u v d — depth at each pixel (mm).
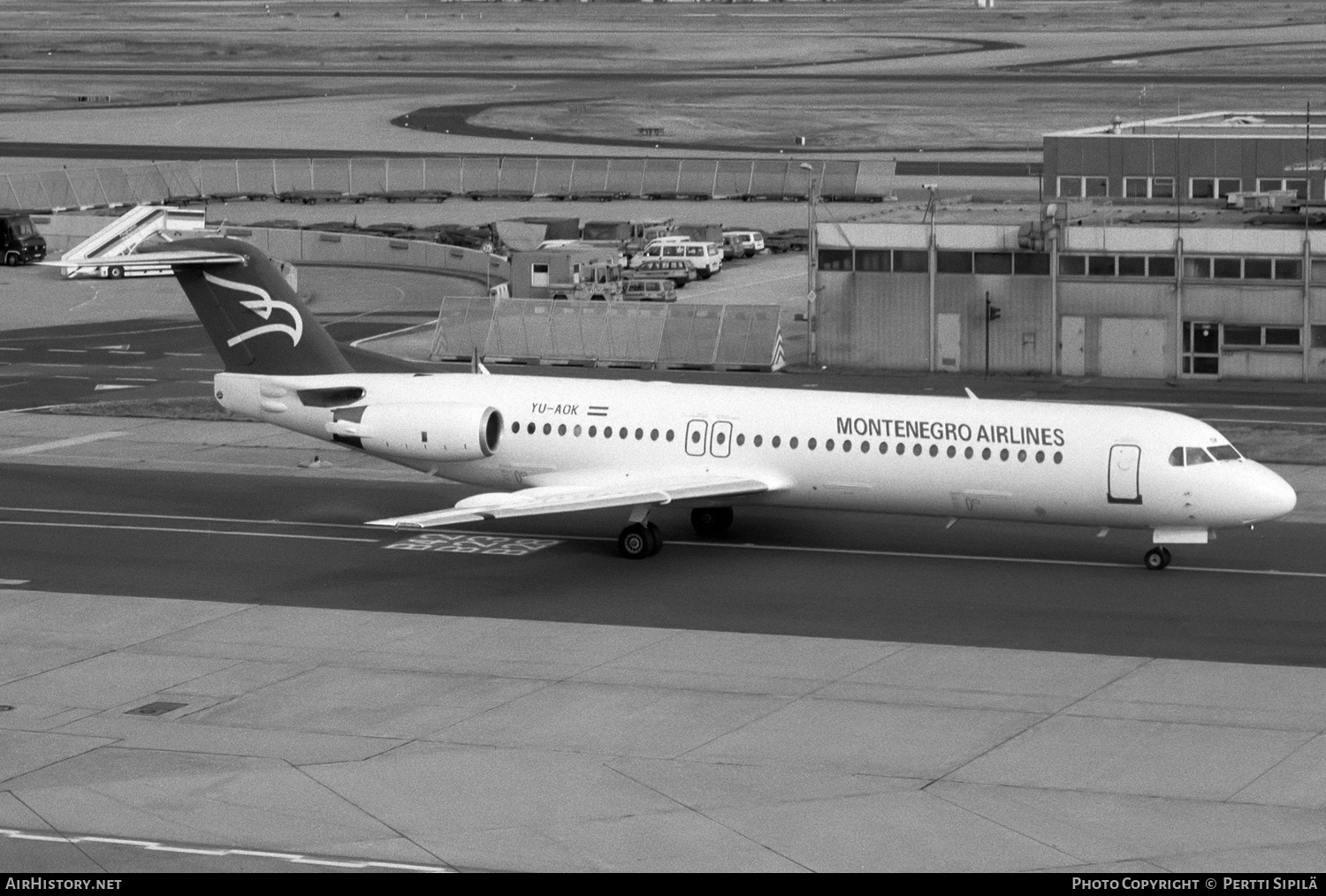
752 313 145750
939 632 68375
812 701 59906
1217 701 58938
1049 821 48531
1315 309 133250
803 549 83188
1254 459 105000
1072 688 60656
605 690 61594
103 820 49781
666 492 78750
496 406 85188
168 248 87625
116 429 118250
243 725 58469
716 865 45719
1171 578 76562
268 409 88562
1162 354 137500
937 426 78562
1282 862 45344
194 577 79000
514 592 75750
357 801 51031
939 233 140500
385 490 98500
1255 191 156750
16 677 64188
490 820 49406
